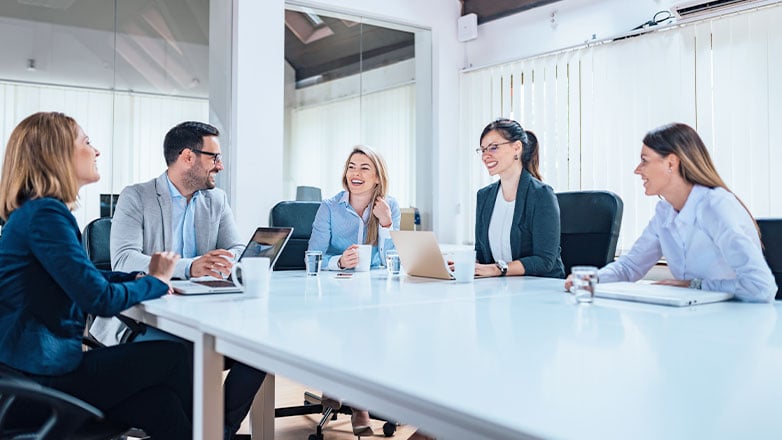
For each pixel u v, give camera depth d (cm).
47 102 341
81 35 351
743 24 323
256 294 151
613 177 380
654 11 366
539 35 431
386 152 457
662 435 53
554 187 413
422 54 476
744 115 322
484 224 254
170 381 157
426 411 67
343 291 168
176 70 376
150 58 369
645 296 142
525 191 237
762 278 144
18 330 133
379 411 73
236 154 381
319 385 83
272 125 393
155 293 147
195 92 381
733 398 64
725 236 154
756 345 92
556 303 142
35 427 131
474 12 479
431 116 477
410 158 469
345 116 439
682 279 176
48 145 146
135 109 365
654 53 360
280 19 397
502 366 78
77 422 122
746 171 321
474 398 64
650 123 362
